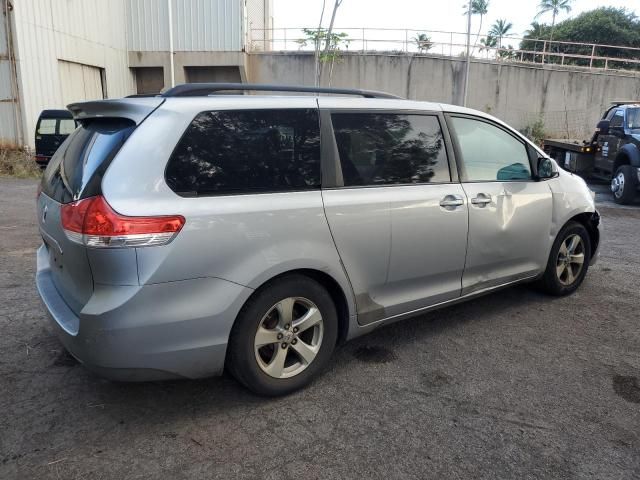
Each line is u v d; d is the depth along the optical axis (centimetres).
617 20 5184
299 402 319
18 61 1598
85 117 323
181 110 285
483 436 287
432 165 383
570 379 351
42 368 353
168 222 264
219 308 280
